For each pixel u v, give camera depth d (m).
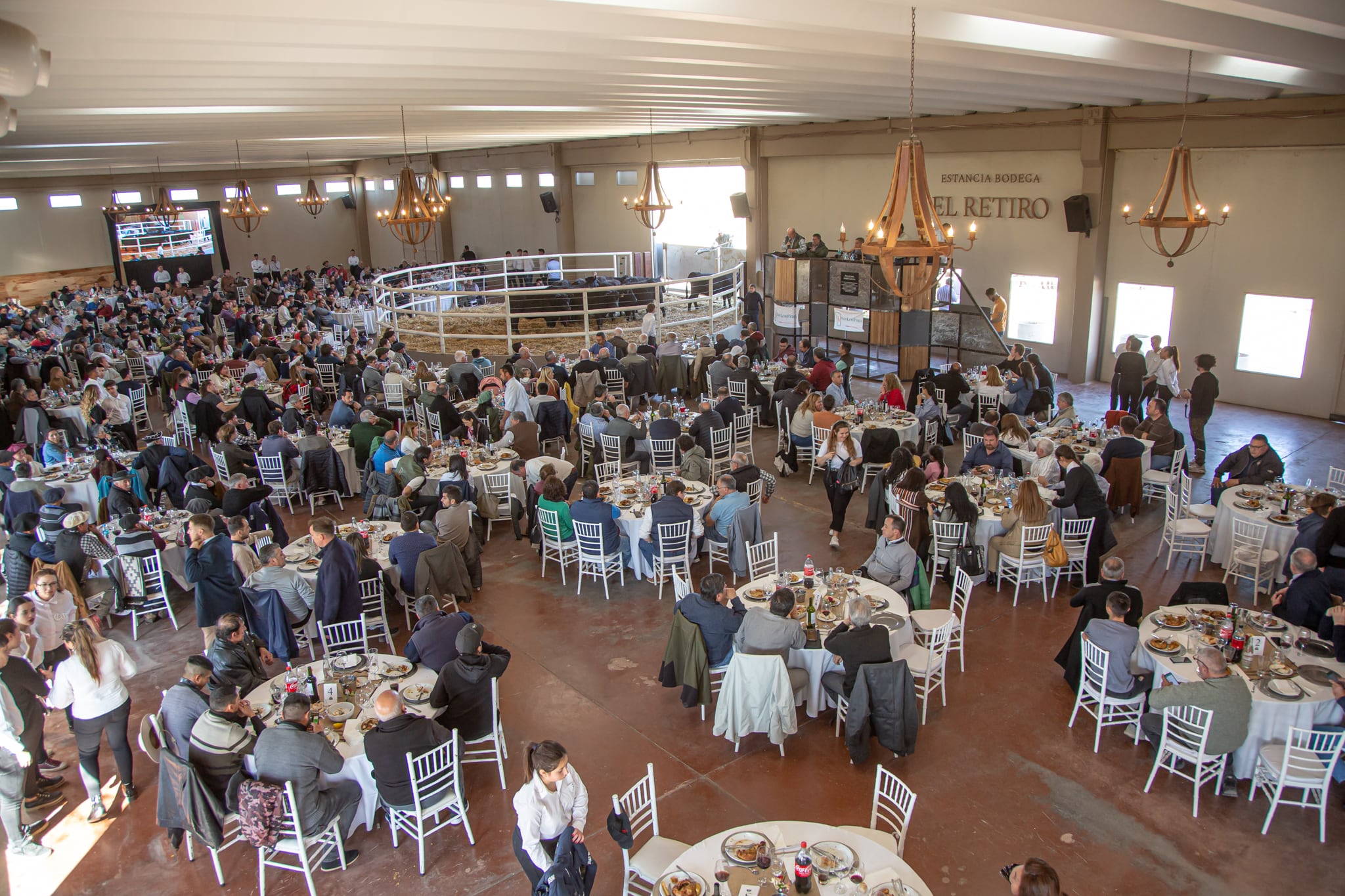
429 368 17.91
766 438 15.19
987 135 18.12
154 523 9.86
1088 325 17.66
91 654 6.33
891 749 6.56
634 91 12.03
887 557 7.88
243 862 6.01
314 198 25.84
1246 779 6.36
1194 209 10.66
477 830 6.21
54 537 9.43
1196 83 12.62
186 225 34.75
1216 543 9.67
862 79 11.62
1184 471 11.07
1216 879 5.52
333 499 12.75
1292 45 9.33
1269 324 15.41
